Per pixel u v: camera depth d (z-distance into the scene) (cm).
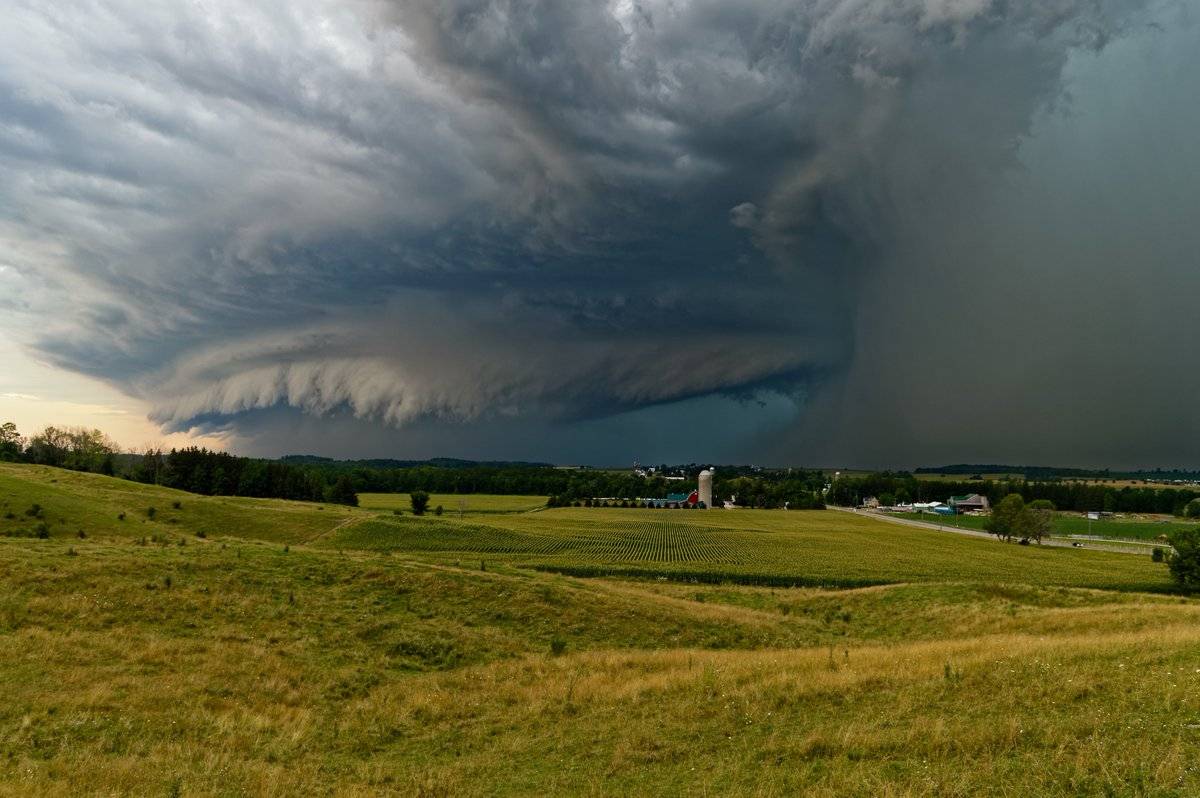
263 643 3086
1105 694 1930
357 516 12144
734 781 1609
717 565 10681
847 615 5678
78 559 3822
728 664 2905
